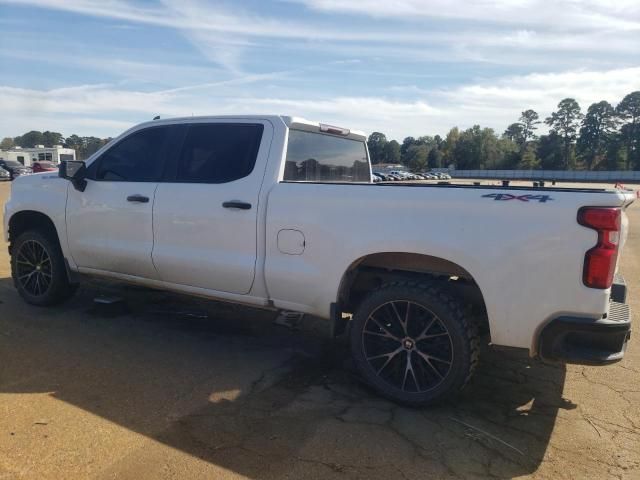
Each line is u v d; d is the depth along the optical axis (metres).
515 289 3.21
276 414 3.41
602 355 3.09
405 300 3.54
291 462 2.87
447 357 3.48
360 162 5.69
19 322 5.01
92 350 4.39
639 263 9.52
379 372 3.69
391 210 3.54
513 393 3.88
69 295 5.57
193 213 4.33
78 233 5.07
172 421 3.26
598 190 3.11
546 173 102.62
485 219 3.27
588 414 3.57
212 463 2.82
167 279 4.61
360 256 3.63
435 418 3.45
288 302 4.05
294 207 3.88
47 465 2.74
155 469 2.75
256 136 4.28
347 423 3.33
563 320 3.09
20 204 5.45
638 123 119.50
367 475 2.78
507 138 141.50
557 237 3.09
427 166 133.62
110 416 3.29
